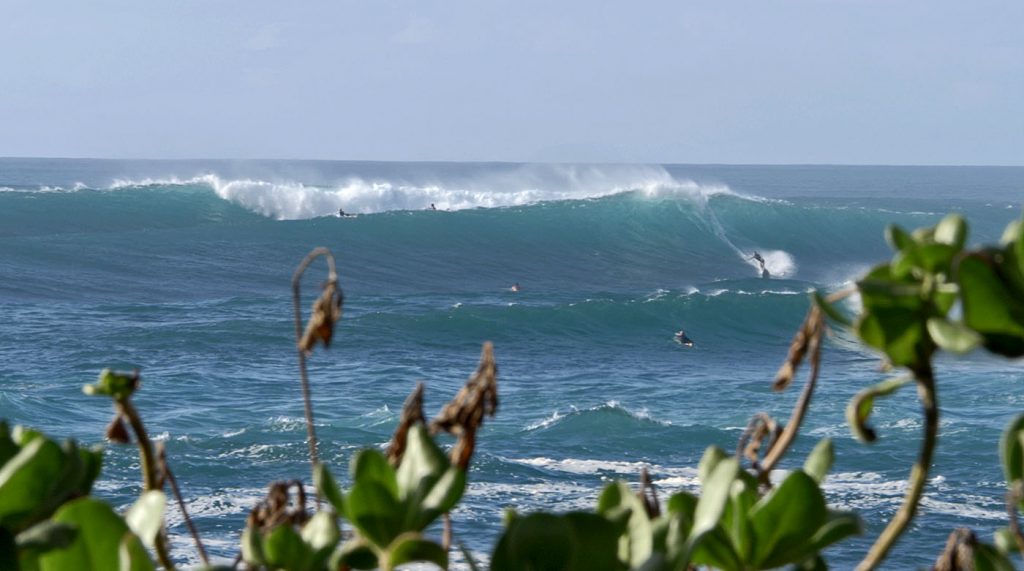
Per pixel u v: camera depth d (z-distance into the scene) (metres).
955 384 116.31
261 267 196.38
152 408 100.44
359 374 123.12
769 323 164.25
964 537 4.75
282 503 6.19
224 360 127.50
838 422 99.69
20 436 5.42
